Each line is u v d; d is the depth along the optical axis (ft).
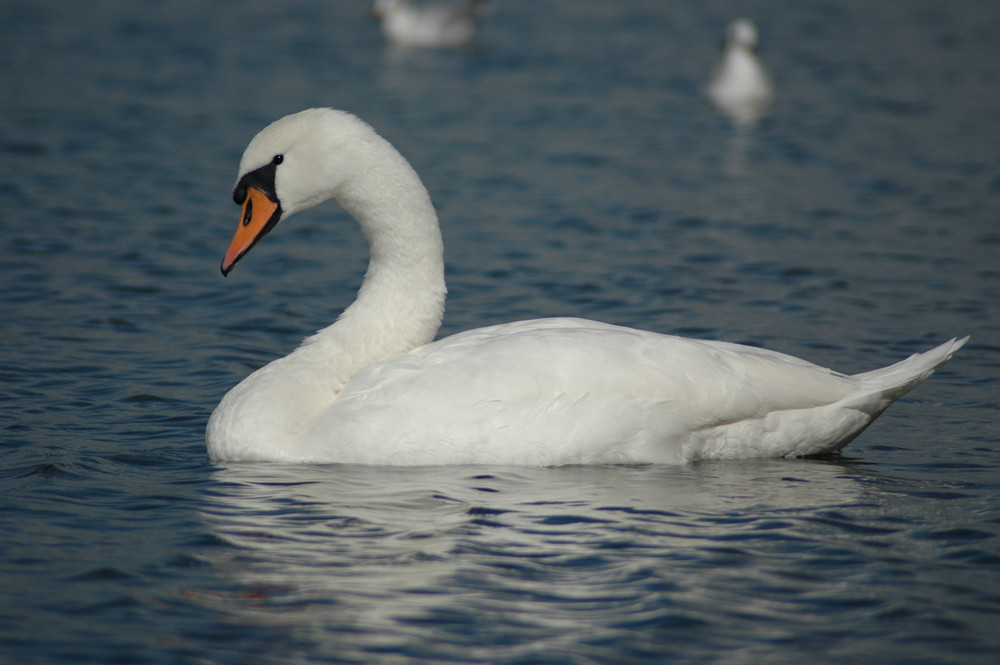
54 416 41.98
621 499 34.09
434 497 34.12
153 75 124.98
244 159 41.09
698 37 164.66
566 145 99.66
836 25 173.99
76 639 26.02
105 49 139.64
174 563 29.73
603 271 64.54
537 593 28.14
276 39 157.07
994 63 143.13
